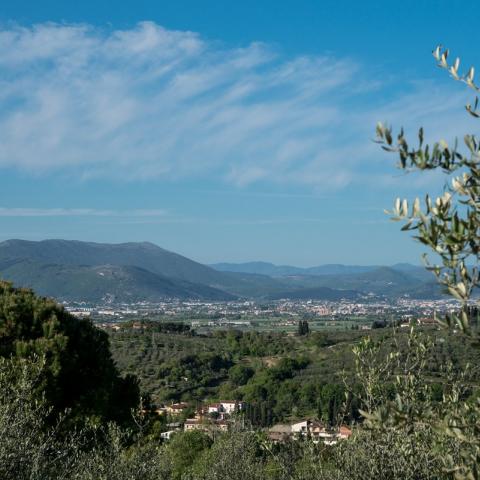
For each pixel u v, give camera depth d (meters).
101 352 18.08
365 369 5.70
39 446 7.66
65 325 17.05
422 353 4.97
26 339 16.61
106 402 16.88
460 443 3.60
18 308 16.80
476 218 2.73
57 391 15.48
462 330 2.70
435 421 3.36
